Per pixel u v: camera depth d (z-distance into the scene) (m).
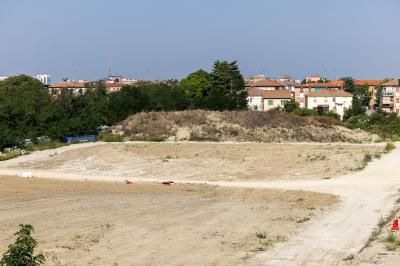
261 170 52.94
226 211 33.62
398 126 93.25
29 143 74.50
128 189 43.03
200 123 84.50
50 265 21.34
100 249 24.14
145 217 31.67
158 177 51.03
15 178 49.59
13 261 16.28
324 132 83.12
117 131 83.88
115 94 102.06
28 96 101.31
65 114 93.00
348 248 24.28
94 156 63.00
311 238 26.28
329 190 40.91
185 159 59.66
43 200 37.50
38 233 27.42
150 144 71.12
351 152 61.91
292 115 91.81
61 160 62.12
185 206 35.31
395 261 21.78
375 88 188.88
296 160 57.25
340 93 152.75
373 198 37.25
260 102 154.75
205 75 139.88
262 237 26.52
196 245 24.94
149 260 22.30
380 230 27.80
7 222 30.28
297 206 35.12
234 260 22.33
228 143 73.81
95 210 33.81
